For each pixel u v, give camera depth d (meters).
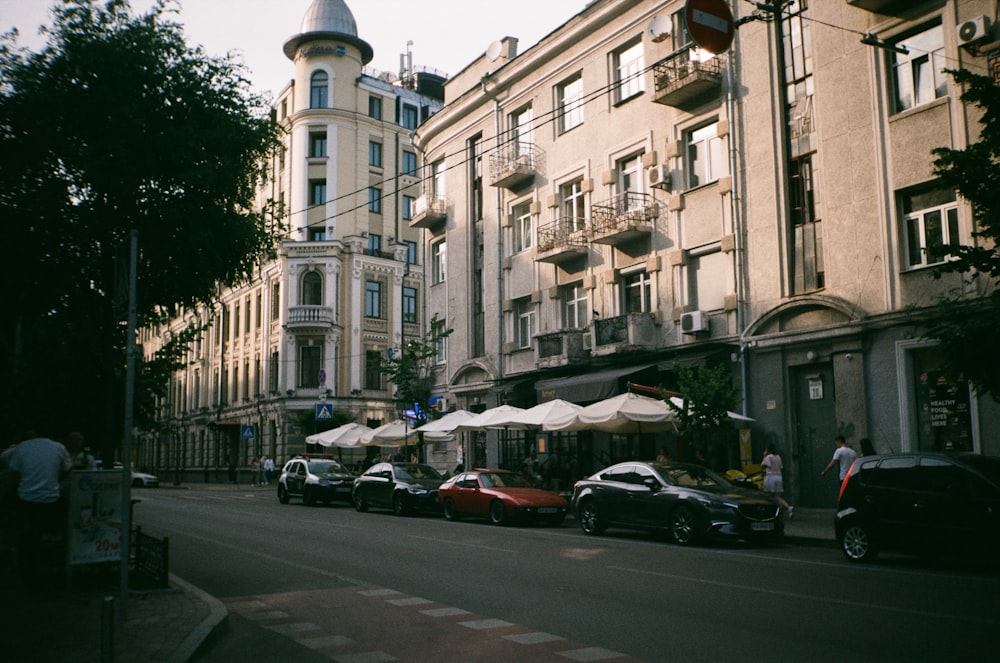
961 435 16.38
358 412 49.25
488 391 30.22
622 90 25.44
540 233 27.64
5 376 11.52
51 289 11.70
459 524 19.50
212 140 11.95
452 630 7.54
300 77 51.75
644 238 24.08
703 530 14.05
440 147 34.09
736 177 21.25
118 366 11.66
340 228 50.38
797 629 7.24
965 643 6.64
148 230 11.57
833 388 18.78
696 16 15.93
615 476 16.42
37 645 6.43
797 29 20.22
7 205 10.94
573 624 7.66
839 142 18.98
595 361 25.06
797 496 19.28
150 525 19.36
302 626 7.84
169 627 7.14
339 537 16.19
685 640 6.89
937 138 17.03
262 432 51.28
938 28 17.33
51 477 9.38
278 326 50.38
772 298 20.20
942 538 10.75
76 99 11.01
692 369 21.02
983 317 11.57
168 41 12.02
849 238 18.56
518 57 29.17
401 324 50.31
